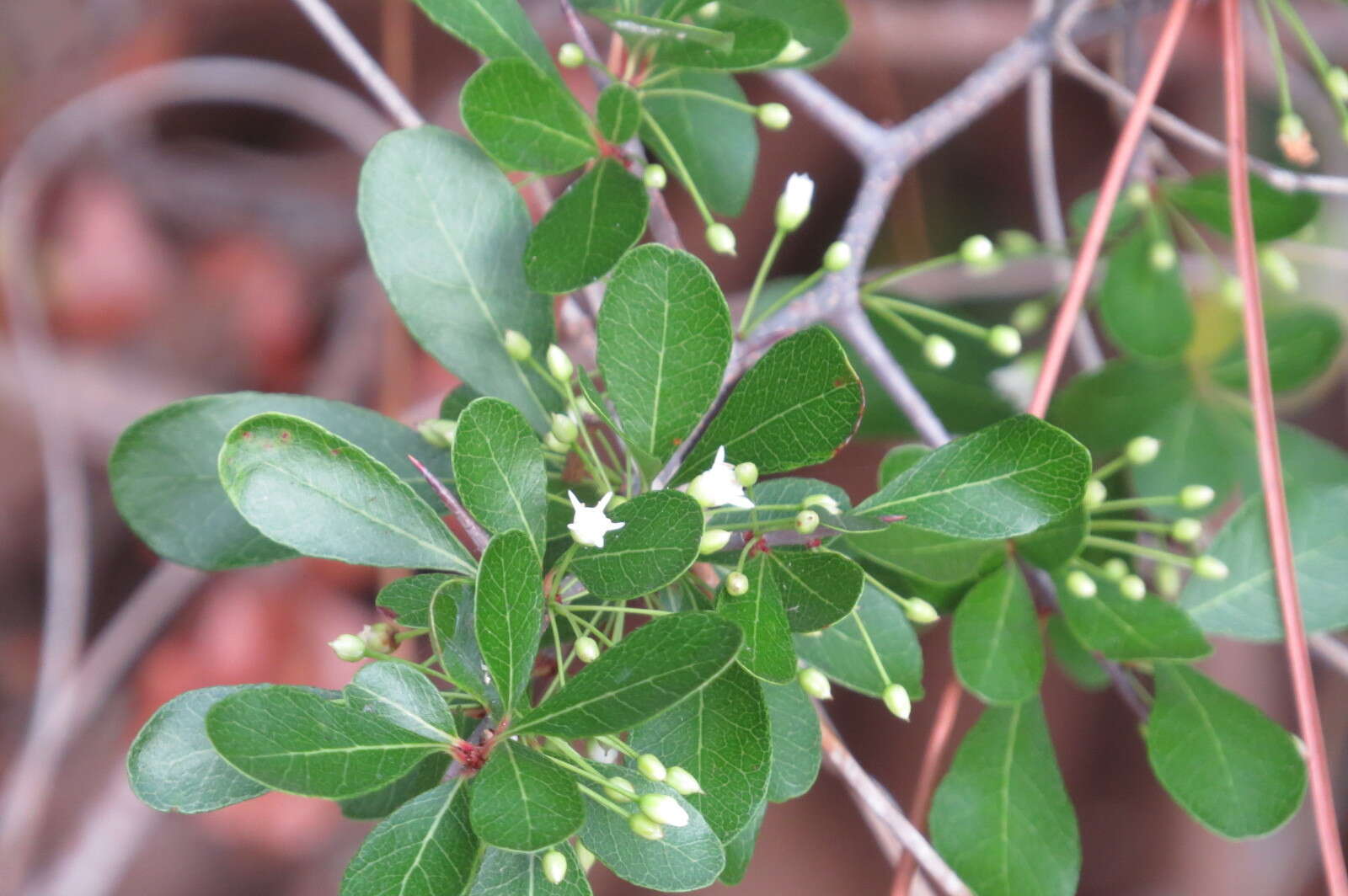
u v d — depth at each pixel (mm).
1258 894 544
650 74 337
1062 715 578
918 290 533
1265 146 540
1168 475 373
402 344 487
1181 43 534
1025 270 527
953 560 317
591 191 311
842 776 331
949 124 356
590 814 291
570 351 371
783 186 586
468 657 288
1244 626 334
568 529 300
